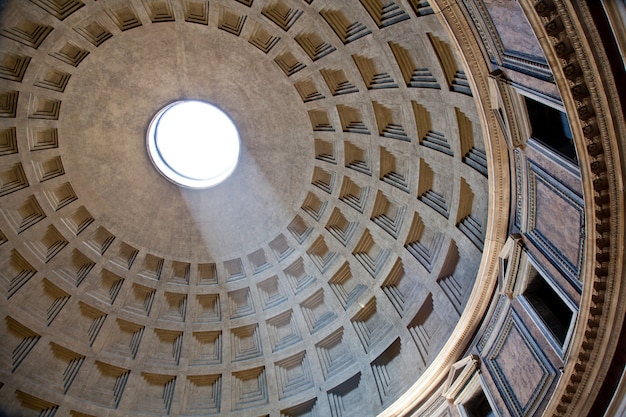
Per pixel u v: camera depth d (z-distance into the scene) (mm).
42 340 21188
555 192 11297
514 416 12336
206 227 23312
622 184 9000
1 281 20906
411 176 18266
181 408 21469
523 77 10828
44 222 21500
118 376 21984
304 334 21734
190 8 18609
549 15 8836
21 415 20109
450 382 15180
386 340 19109
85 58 19562
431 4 11875
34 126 20297
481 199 15836
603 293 9711
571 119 9219
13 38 18312
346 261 21078
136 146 22016
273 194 22641
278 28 18422
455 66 14828
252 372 22000
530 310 12617
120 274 22766
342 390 19938
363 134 19281
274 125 21469
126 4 18344
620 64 8414
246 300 23156
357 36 17016
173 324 22828
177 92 21234
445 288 17156
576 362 10227
